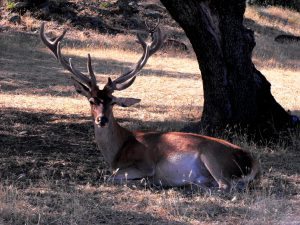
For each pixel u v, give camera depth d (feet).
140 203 55.52
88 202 55.16
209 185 59.93
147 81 137.08
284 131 80.48
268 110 81.46
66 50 171.83
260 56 194.08
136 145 63.10
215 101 78.48
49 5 209.87
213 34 76.13
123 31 210.18
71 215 51.01
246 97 78.43
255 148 75.82
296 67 183.11
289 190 61.00
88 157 72.64
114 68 150.71
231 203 55.72
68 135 83.35
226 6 75.82
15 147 75.51
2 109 98.32
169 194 58.34
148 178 62.18
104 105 61.26
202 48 76.84
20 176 62.69
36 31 190.90
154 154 61.72
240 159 59.36
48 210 52.54
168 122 92.02
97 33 202.39
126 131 64.85
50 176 64.13
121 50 182.39
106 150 63.93
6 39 174.09
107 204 54.90
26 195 56.75
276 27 265.13
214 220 51.70
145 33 212.84
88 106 104.94
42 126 87.92
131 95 119.65
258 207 54.13
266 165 70.08
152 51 68.49
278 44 226.99
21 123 89.30
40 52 164.96
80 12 213.87
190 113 102.68
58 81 129.49
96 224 49.98
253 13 274.16
